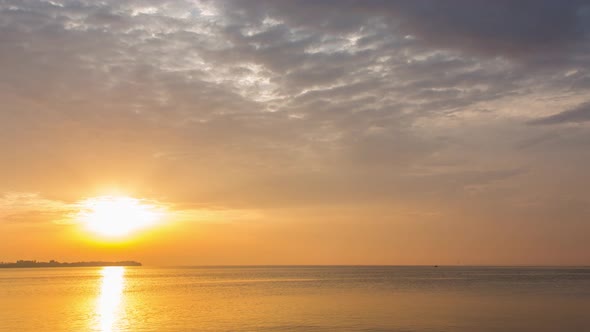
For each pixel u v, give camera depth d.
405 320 51.28
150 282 151.25
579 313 56.12
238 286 121.69
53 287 119.44
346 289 104.38
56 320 53.03
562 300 72.31
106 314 58.12
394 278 177.25
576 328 45.81
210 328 47.03
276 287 115.31
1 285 130.25
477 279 159.88
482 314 55.69
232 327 47.56
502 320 50.84
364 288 108.00
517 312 57.41
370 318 53.00
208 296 85.50
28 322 51.56
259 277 199.75
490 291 93.88
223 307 65.44
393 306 65.12
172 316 55.75
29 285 130.50
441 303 68.88
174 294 91.56
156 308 64.56
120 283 143.62
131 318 54.34
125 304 70.69
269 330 45.56
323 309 61.94
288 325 48.53
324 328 46.59
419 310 60.00
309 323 49.69
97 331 45.72
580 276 187.00
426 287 110.44
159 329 46.56
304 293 91.62
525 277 178.12
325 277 194.25
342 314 56.59
